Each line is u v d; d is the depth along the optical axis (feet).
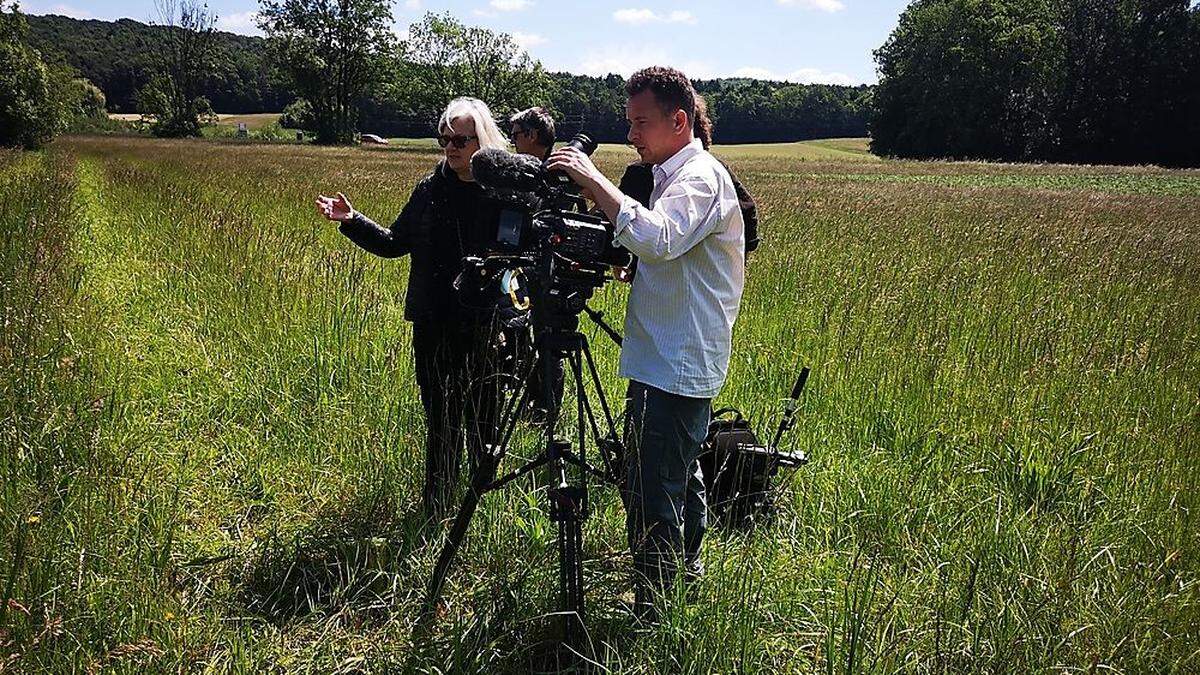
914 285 23.90
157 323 20.06
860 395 15.79
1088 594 9.96
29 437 11.80
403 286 23.22
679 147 9.15
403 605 10.34
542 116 13.06
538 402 14.40
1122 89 210.59
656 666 9.06
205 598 10.23
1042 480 12.94
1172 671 8.94
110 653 8.30
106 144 129.18
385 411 14.11
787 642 9.62
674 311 9.11
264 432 14.25
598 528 11.75
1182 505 12.03
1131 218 50.52
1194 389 16.52
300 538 11.54
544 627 9.86
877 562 10.84
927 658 9.09
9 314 15.72
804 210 47.24
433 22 236.22
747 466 11.98
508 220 9.13
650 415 9.32
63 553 9.75
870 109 235.61
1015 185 98.58
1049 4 219.20
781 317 20.76
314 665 9.25
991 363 17.98
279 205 41.42
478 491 9.77
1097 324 20.71
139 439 13.56
